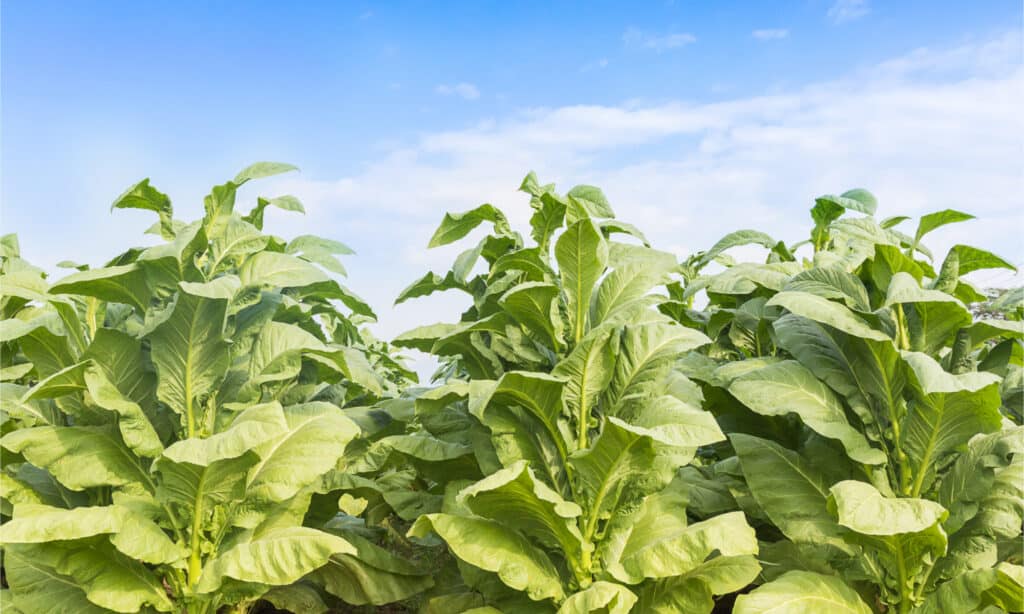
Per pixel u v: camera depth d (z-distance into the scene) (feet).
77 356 10.01
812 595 9.04
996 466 9.32
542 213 10.31
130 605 9.07
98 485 9.41
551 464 9.84
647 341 9.84
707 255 13.04
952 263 10.03
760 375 10.19
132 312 11.07
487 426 10.07
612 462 9.17
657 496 9.96
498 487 8.85
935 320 9.86
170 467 9.16
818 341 10.52
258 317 10.28
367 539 11.90
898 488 9.99
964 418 9.40
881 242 10.37
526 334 10.06
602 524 9.74
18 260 12.85
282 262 10.26
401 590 10.78
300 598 10.50
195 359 9.66
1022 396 10.32
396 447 10.30
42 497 9.89
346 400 13.08
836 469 10.30
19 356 11.88
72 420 10.34
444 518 9.27
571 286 9.80
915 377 9.49
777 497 10.07
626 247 10.60
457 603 10.62
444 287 11.20
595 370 9.61
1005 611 8.93
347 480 10.61
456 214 10.31
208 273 10.12
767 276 11.19
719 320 12.29
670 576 9.48
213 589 8.85
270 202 11.39
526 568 9.15
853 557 9.82
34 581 9.66
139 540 8.82
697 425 8.72
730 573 9.24
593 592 8.55
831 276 10.38
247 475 9.44
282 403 11.00
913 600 9.62
